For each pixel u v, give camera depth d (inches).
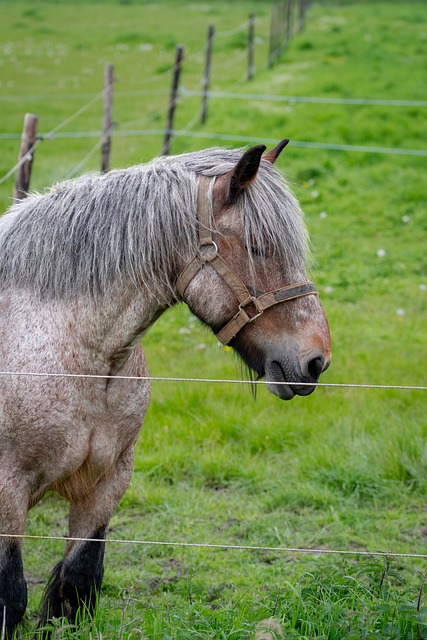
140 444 301.4
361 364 370.0
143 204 163.9
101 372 167.5
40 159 656.4
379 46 1127.6
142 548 241.3
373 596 180.9
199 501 270.5
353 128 732.7
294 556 236.5
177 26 1409.9
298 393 159.2
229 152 172.9
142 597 211.2
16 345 164.9
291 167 652.1
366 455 289.3
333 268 507.5
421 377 355.9
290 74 971.3
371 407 326.0
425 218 585.3
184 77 981.2
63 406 161.5
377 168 664.4
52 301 166.4
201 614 173.2
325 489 273.6
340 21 1425.9
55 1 1732.3
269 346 160.4
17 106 828.6
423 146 707.4
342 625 163.5
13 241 171.0
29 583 223.9
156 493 271.4
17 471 163.8
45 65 1038.4
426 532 250.8
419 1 1875.0
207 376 356.8
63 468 165.6
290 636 158.1
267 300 159.0
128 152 681.0
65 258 165.3
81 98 880.9
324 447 295.0
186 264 162.2
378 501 270.7
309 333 159.0
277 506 268.8
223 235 159.8
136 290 165.2
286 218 159.6
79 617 174.9
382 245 545.6
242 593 207.2
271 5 1787.6
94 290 164.7
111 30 1342.3
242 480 283.0
